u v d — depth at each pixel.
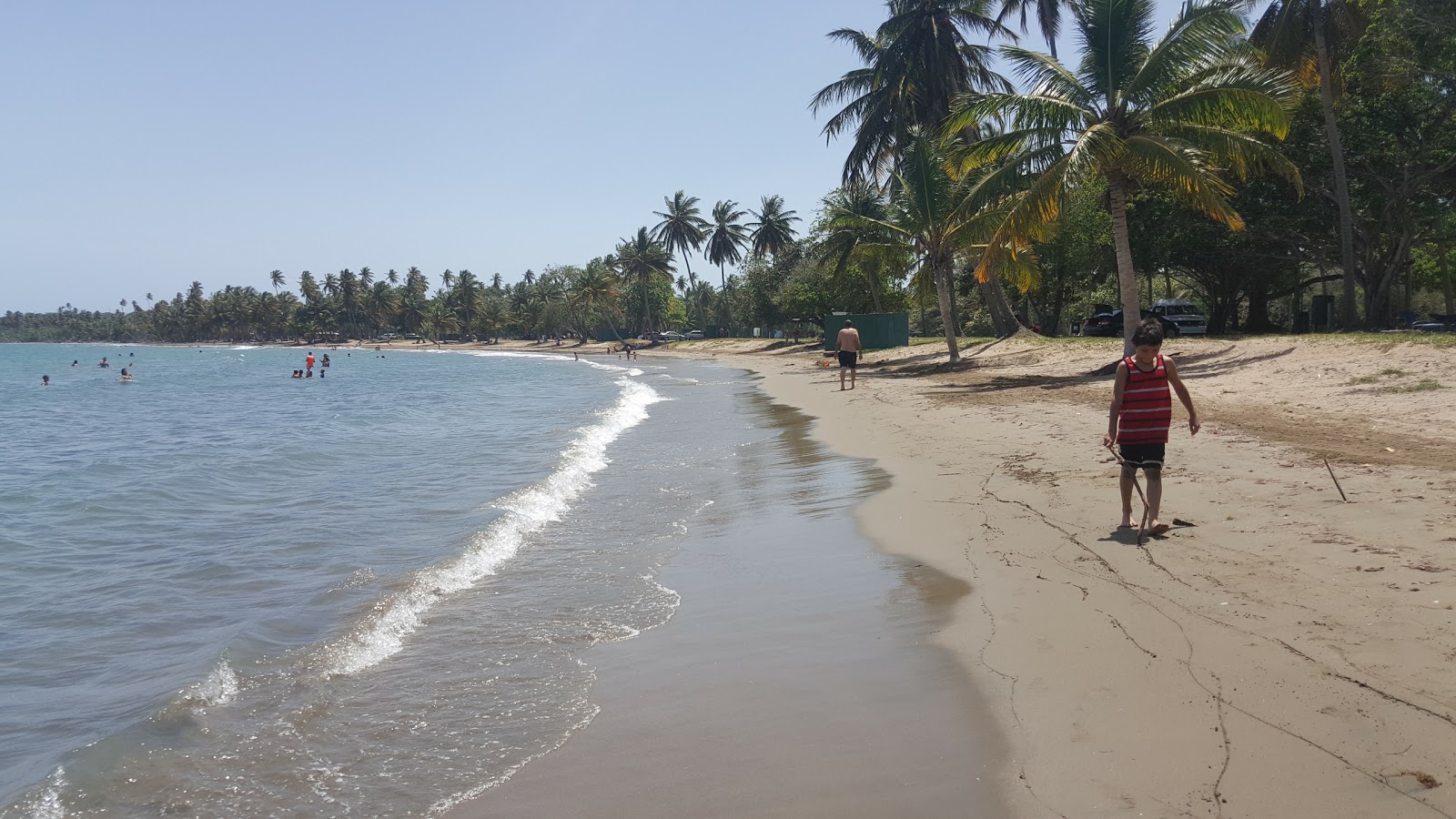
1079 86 19.55
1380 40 24.66
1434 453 8.55
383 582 6.92
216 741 4.14
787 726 4.08
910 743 3.81
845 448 13.36
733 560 7.23
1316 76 26.16
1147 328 6.52
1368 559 5.41
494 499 10.50
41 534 9.51
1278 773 3.21
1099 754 3.52
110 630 6.05
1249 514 6.83
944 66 34.16
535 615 5.95
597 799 3.51
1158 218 33.09
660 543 7.92
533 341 151.00
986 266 19.73
